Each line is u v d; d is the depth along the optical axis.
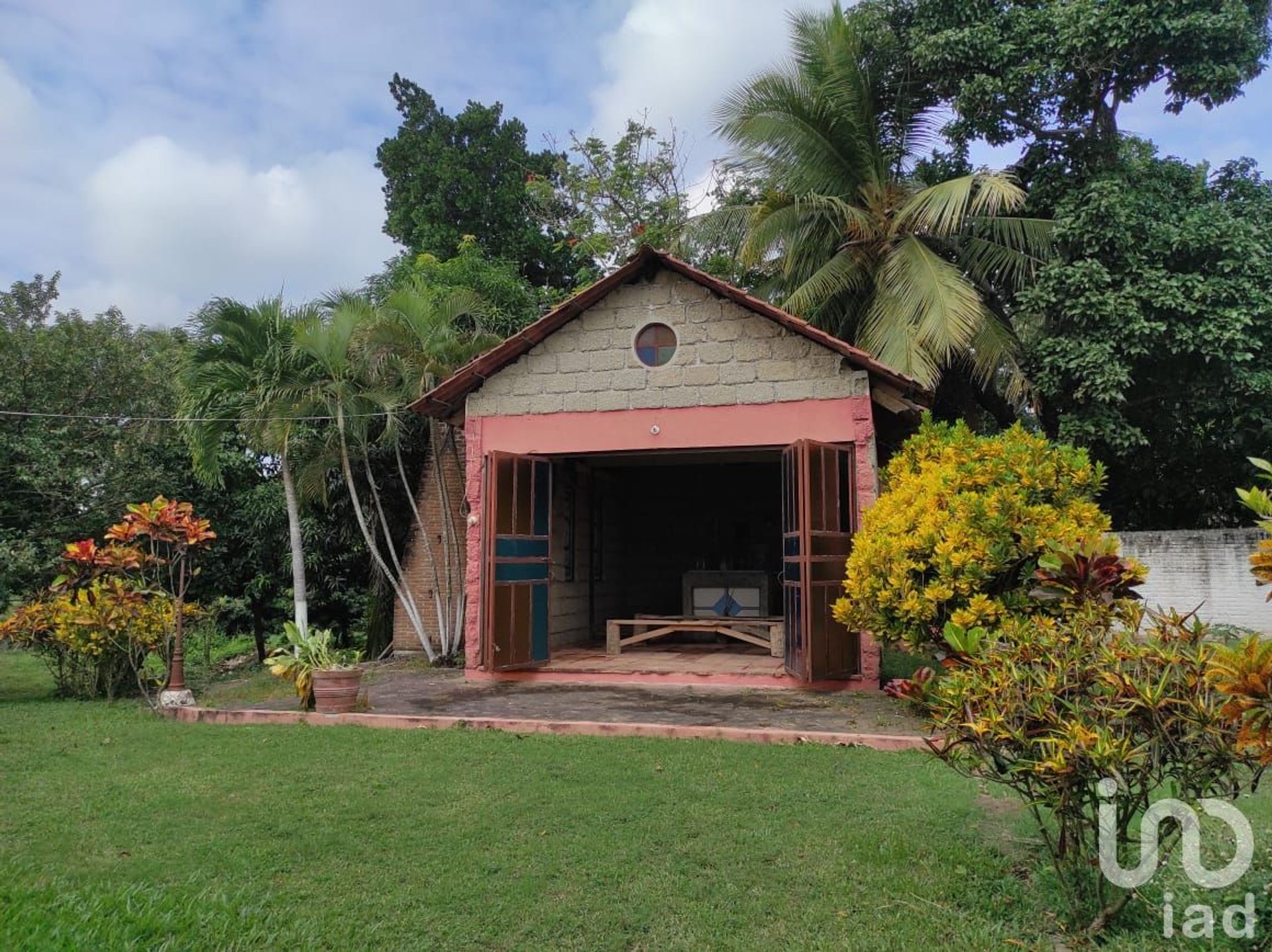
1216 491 16.28
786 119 14.80
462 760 6.69
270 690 10.48
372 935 3.80
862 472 10.01
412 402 12.41
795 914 3.99
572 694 9.88
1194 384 14.17
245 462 16.53
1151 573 12.63
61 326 15.66
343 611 17.23
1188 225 13.56
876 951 3.63
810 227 15.20
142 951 3.59
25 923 3.76
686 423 10.66
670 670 10.73
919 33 15.45
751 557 15.58
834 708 8.77
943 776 6.09
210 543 15.77
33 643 10.81
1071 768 3.32
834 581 9.83
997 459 8.02
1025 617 7.08
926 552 7.76
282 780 6.24
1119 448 13.69
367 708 8.95
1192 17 13.41
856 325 15.73
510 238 25.14
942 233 14.45
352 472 14.91
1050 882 4.14
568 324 11.24
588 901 4.14
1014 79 14.48
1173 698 3.22
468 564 11.33
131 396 15.62
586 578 14.19
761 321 10.54
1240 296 13.30
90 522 14.14
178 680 9.38
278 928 3.87
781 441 10.30
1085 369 13.34
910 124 15.93
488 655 10.47
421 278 14.84
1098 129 15.16
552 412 11.17
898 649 8.50
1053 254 14.41
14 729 8.35
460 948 3.71
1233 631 10.73
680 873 4.46
